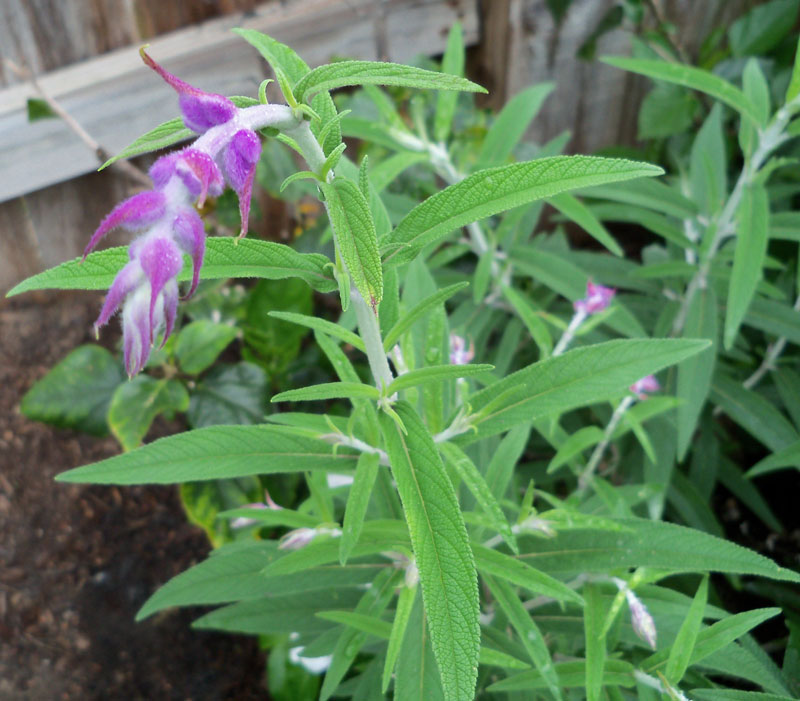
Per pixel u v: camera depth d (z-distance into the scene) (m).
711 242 0.45
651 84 0.75
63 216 0.71
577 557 0.30
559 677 0.31
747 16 0.64
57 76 0.62
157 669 0.59
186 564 0.63
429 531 0.21
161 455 0.27
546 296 0.57
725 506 0.64
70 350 0.73
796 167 0.61
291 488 0.56
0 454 0.67
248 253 0.21
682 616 0.33
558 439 0.41
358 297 0.22
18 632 0.60
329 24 0.67
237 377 0.58
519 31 0.69
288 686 0.52
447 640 0.20
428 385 0.29
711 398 0.49
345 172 0.28
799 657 0.42
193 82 0.66
